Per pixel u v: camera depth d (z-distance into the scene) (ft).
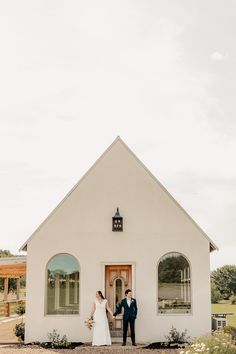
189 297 57.67
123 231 58.75
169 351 50.34
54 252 58.23
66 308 57.47
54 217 59.00
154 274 57.82
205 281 57.72
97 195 59.52
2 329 72.02
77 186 59.67
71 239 58.54
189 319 56.85
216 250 59.41
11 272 84.84
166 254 58.44
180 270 58.18
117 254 58.23
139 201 59.31
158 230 58.70
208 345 41.29
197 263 58.03
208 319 56.90
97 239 58.54
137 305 57.16
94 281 57.72
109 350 51.24
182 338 56.03
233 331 52.13
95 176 59.93
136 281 57.67
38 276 57.72
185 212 58.90
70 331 56.59
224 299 196.13
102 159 60.44
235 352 41.14
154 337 56.54
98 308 54.65
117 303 58.08
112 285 58.44
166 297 57.67
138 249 58.34
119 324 57.57
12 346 54.39
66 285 57.82
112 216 59.00
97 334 53.98
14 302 97.55
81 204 59.26
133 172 59.98
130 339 57.16
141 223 58.90
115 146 60.85
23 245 58.39
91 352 49.98
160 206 59.16
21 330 59.62
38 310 57.00
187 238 58.49
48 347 53.36
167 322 56.75
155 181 59.77
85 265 58.03
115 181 59.77
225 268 197.67
